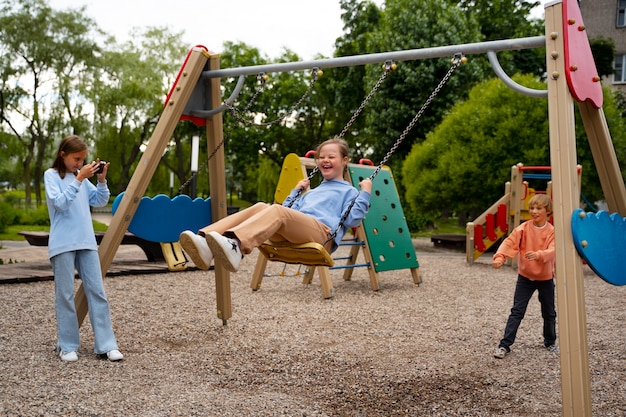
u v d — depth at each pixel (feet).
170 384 11.66
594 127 11.35
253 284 24.62
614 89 84.02
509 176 43.16
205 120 16.67
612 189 11.68
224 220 11.34
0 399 10.34
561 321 9.00
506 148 43.83
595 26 85.05
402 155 70.49
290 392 11.43
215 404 10.48
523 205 34.42
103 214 113.50
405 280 28.84
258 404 10.55
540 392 11.59
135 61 98.17
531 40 11.64
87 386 11.30
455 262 37.17
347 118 99.19
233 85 97.55
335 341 15.72
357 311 20.20
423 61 63.57
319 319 18.65
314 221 11.59
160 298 21.65
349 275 28.30
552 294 14.53
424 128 65.92
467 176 44.96
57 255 12.96
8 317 17.51
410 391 11.56
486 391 11.62
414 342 15.81
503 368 13.32
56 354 13.57
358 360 13.83
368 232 25.39
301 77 100.17
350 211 12.25
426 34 63.98
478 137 44.60
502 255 14.32
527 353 14.69
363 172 26.73
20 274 24.91
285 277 28.94
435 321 18.72
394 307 21.16
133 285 24.57
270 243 11.80
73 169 13.41
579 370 8.77
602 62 77.30
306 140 103.91
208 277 27.58
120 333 15.97
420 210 49.96
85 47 94.12
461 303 22.30
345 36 89.30
